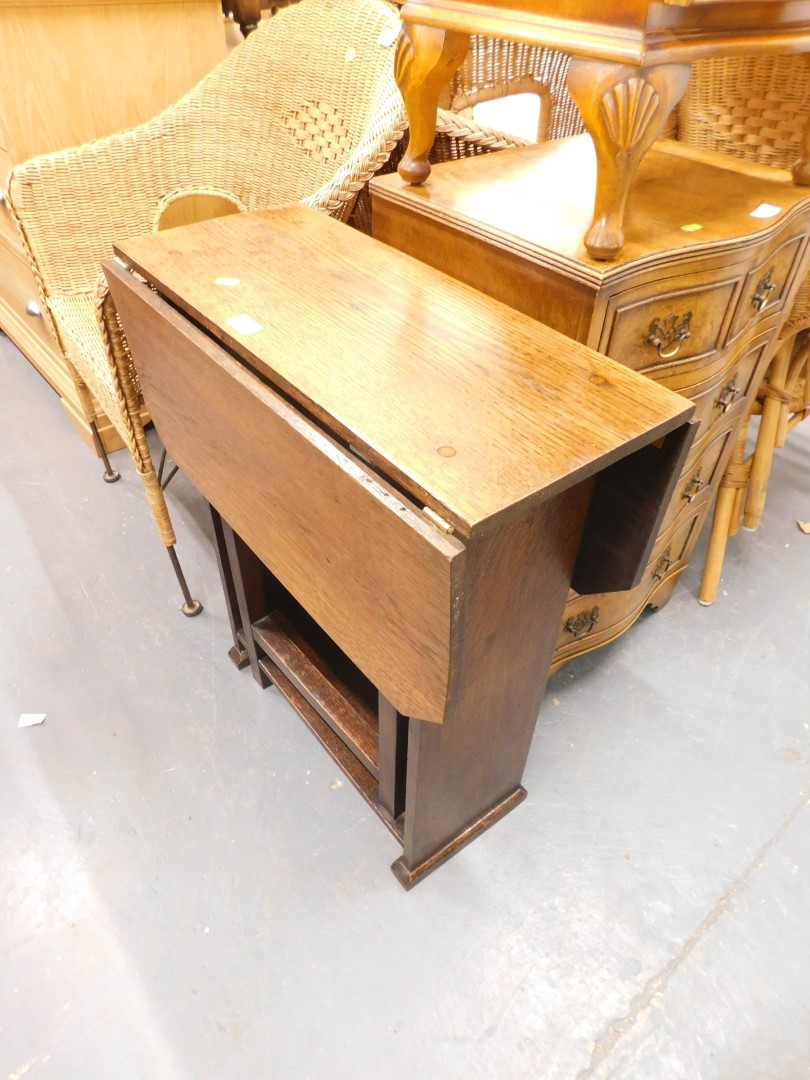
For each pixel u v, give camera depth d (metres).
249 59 1.55
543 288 0.94
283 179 1.62
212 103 1.59
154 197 1.62
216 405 0.90
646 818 1.27
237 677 1.48
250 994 1.05
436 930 1.12
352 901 1.15
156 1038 1.00
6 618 1.58
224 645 1.54
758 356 1.31
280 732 1.38
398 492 0.67
